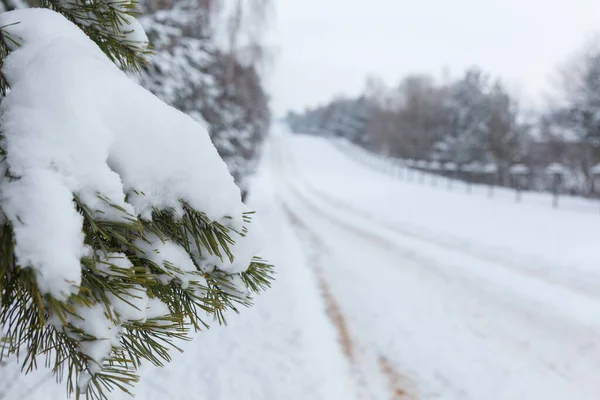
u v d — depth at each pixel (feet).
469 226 40.47
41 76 2.76
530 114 95.40
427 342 14.97
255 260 4.05
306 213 53.57
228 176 3.36
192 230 3.31
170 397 10.25
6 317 2.69
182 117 3.25
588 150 73.87
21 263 2.21
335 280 22.84
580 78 72.38
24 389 9.18
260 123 89.71
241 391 10.98
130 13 4.14
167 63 21.04
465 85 146.20
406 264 26.78
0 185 2.42
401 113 170.71
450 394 11.72
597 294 20.22
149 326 2.86
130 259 2.99
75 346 2.54
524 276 23.65
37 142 2.51
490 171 109.60
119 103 2.90
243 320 15.89
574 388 12.22
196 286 3.30
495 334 15.79
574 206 57.16
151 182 2.98
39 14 3.32
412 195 72.13
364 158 173.17
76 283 2.25
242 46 40.98
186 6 27.40
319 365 12.78
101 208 2.60
